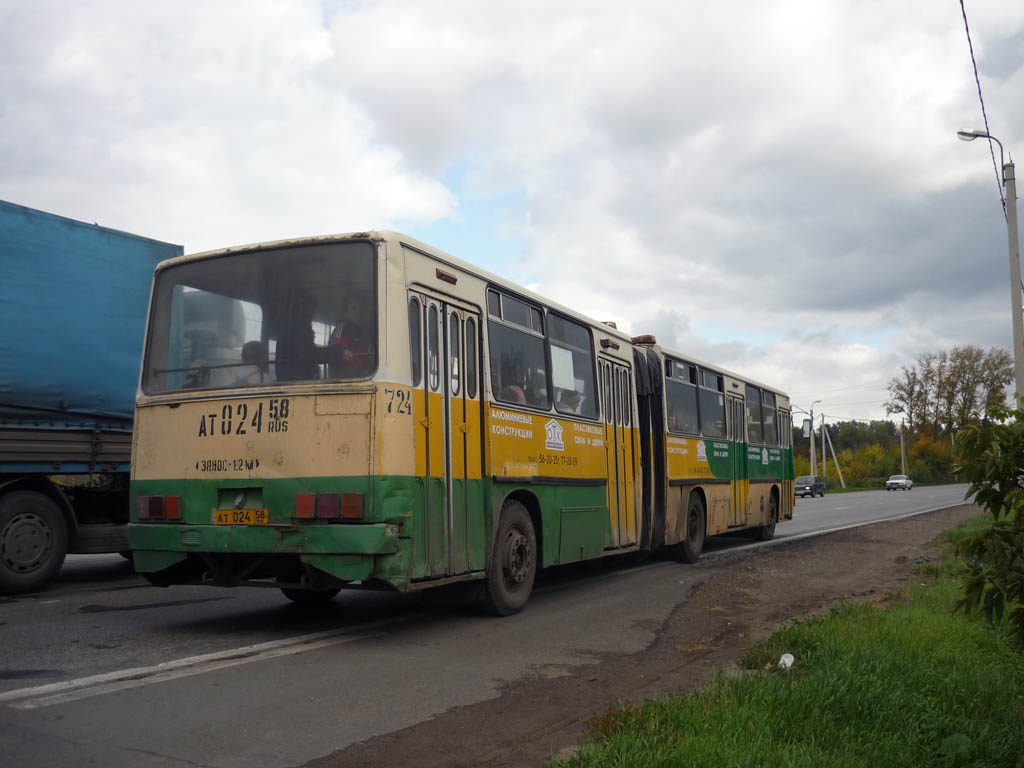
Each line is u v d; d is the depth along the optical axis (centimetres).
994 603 488
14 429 966
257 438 748
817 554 1623
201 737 482
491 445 890
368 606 950
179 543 761
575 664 691
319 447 727
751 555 1628
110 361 1091
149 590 1046
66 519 1030
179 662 652
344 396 728
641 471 1338
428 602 905
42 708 530
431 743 483
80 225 1073
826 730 489
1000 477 479
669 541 1420
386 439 720
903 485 8256
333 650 714
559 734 505
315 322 760
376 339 737
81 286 1068
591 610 962
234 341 787
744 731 473
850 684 556
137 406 812
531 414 987
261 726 504
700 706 513
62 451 1016
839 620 807
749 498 1881
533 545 970
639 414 1355
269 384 761
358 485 713
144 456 800
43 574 996
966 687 591
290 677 619
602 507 1173
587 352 1179
